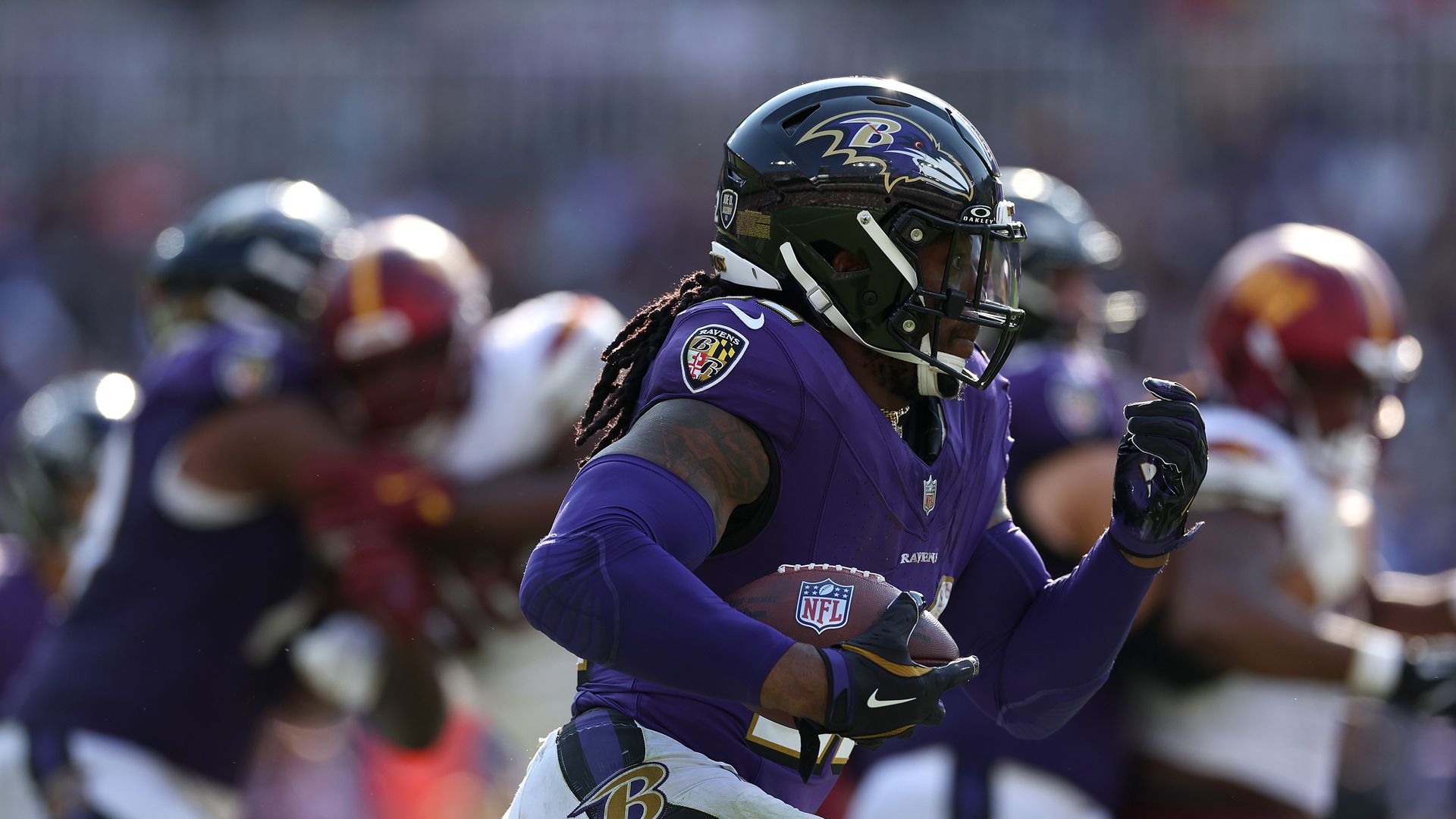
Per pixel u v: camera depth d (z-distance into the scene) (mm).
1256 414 14562
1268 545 13609
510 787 17828
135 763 14789
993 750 13789
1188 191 43188
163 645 15055
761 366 7660
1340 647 13234
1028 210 15070
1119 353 18344
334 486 15586
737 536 7781
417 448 16484
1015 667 8883
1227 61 43812
